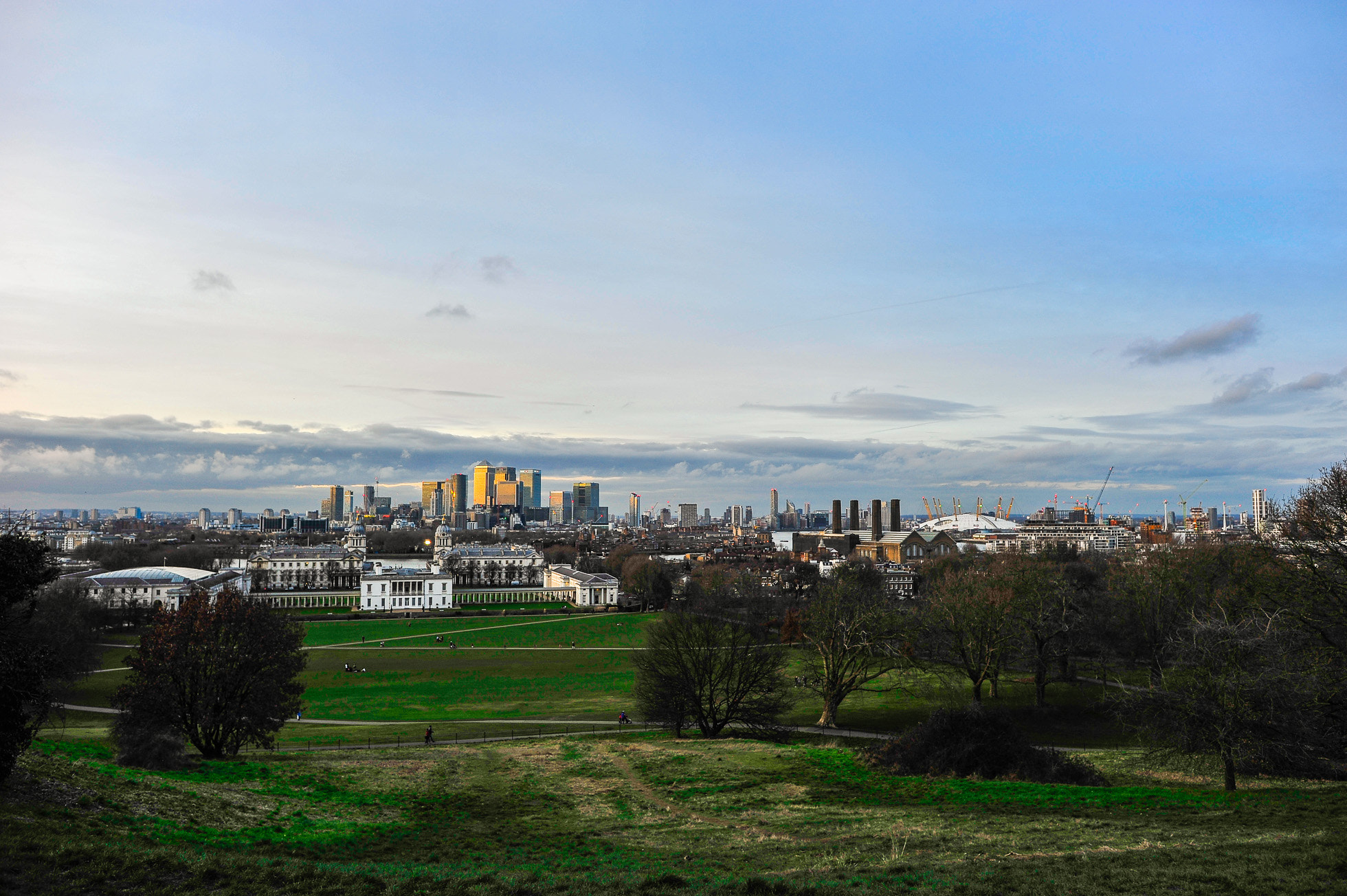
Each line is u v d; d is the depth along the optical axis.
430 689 147.75
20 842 35.94
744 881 36.34
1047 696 125.44
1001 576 149.12
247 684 79.62
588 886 36.06
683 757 77.31
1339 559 66.56
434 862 43.22
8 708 44.44
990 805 55.56
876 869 38.69
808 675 141.00
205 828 45.75
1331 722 64.06
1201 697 60.97
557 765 76.44
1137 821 48.72
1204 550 155.88
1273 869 35.56
